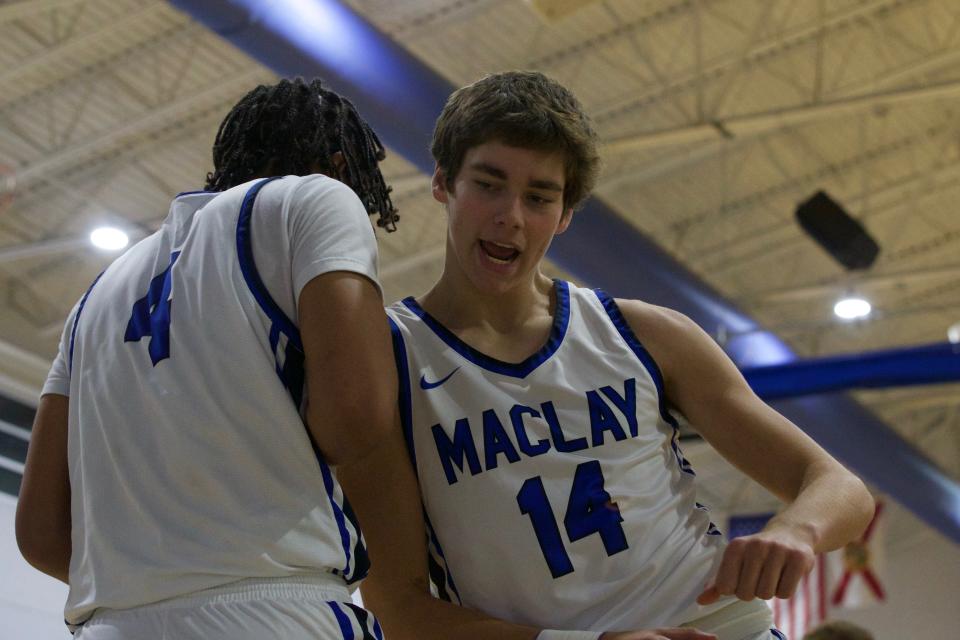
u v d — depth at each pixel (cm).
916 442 3375
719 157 2305
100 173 2117
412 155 1373
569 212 348
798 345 2948
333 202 292
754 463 340
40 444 312
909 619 3600
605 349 344
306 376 279
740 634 324
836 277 2677
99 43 1822
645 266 1747
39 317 2495
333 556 274
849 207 2523
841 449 2200
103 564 273
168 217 316
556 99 334
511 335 346
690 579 328
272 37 1230
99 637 266
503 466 326
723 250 2566
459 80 1991
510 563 323
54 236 2286
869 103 1855
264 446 273
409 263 2378
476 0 1819
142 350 287
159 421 277
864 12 1978
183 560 263
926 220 2630
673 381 350
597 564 321
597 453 329
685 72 2056
